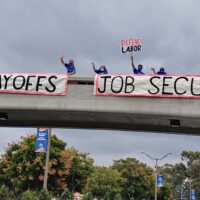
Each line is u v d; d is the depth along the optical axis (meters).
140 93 21.83
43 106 22.77
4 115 24.08
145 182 85.38
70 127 25.88
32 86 22.95
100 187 78.62
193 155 124.00
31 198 44.19
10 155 49.22
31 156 47.66
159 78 21.77
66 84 22.70
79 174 52.47
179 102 21.44
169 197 103.12
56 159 48.06
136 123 24.03
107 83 22.28
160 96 21.59
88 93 22.48
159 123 23.48
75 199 50.16
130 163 86.75
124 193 84.25
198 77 21.42
